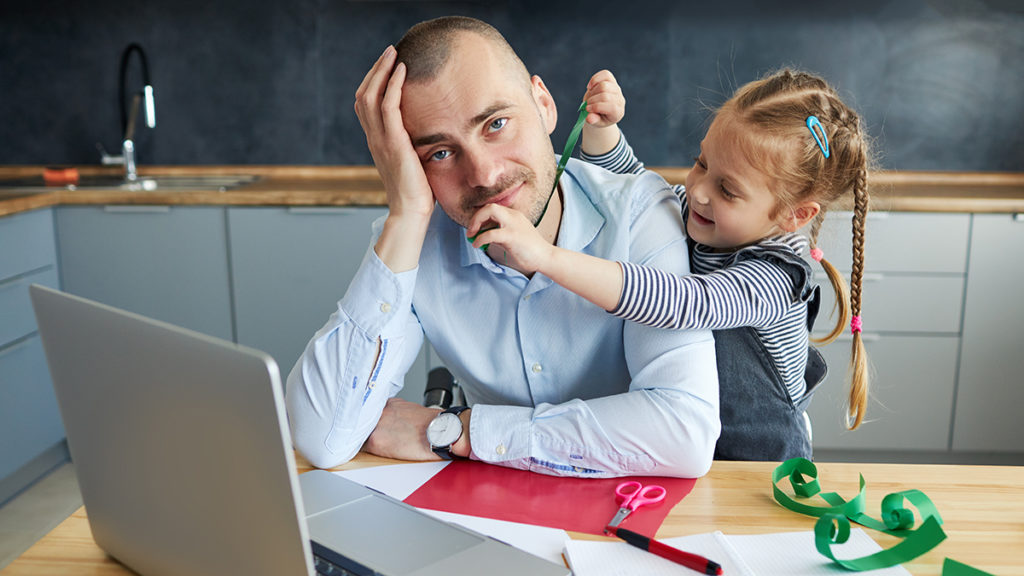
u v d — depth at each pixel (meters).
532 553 0.88
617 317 1.22
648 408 1.07
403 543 0.87
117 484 0.84
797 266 1.15
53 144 3.42
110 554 0.91
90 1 3.29
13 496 2.74
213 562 0.76
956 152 3.25
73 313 0.80
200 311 2.96
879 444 2.91
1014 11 3.13
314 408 1.10
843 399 2.87
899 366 2.86
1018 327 2.81
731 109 1.21
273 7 3.28
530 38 3.28
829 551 0.86
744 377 1.27
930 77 3.20
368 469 1.11
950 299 2.80
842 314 1.34
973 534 0.92
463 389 1.52
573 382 1.27
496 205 1.05
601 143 1.58
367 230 2.88
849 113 1.22
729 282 1.12
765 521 0.96
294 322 2.96
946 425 2.89
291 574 0.70
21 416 2.74
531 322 1.24
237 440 0.68
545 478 1.08
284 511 0.67
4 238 2.64
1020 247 2.76
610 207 1.23
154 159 3.42
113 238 2.92
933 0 3.14
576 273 1.04
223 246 2.91
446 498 1.02
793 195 1.18
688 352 1.11
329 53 3.31
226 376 0.66
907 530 0.93
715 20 3.22
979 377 2.85
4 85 3.38
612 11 3.24
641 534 0.92
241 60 3.33
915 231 2.76
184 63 3.34
